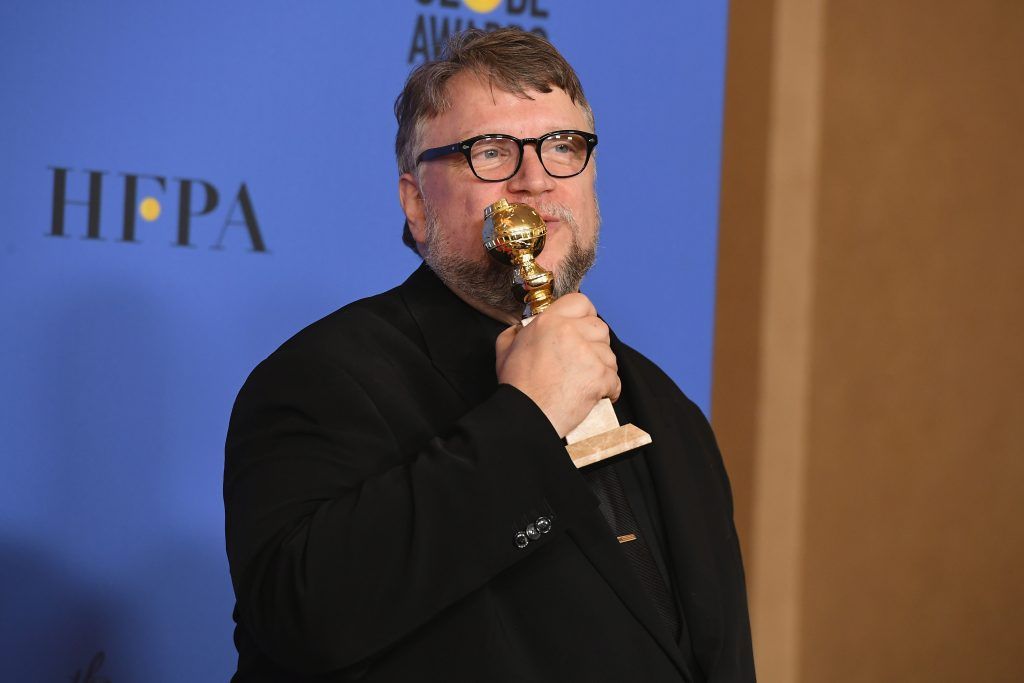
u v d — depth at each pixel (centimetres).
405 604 331
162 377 646
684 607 403
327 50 686
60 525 622
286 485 361
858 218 905
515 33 436
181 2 650
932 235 930
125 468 637
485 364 423
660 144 775
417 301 436
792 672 888
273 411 380
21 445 614
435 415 400
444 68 431
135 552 639
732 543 459
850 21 900
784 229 877
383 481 346
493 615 362
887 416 916
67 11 625
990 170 950
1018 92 959
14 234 614
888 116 913
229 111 663
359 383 387
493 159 417
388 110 702
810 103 886
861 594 910
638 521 421
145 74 643
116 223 637
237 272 665
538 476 345
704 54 788
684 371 784
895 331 919
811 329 888
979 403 947
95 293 631
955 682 941
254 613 344
